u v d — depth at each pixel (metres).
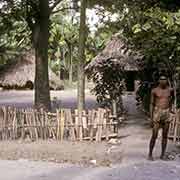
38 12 18.58
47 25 18.75
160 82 10.81
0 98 40.00
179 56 14.44
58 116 13.44
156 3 14.84
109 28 16.92
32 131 13.50
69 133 13.39
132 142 13.32
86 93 44.97
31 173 9.59
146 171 9.53
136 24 14.10
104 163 10.50
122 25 15.55
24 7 18.75
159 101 10.76
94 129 13.37
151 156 10.83
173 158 10.98
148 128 16.45
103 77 17.72
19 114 13.55
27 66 55.19
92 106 26.20
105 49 31.31
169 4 14.80
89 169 9.95
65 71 71.06
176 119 13.25
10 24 19.77
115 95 17.55
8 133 13.57
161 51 14.49
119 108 18.94
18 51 54.25
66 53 70.00
